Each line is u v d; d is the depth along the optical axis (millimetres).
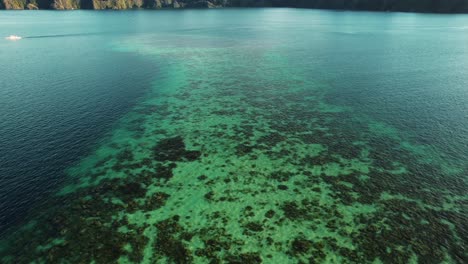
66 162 30406
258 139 34812
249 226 22922
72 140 34438
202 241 21656
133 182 27625
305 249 21016
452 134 35156
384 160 30578
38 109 42156
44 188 26688
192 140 34781
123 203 25078
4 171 28578
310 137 35156
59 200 25328
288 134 35875
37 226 22703
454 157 30812
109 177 28312
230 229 22656
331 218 23500
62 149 32625
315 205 24812
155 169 29531
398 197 25531
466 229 22328
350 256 20438
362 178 27953
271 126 37875
